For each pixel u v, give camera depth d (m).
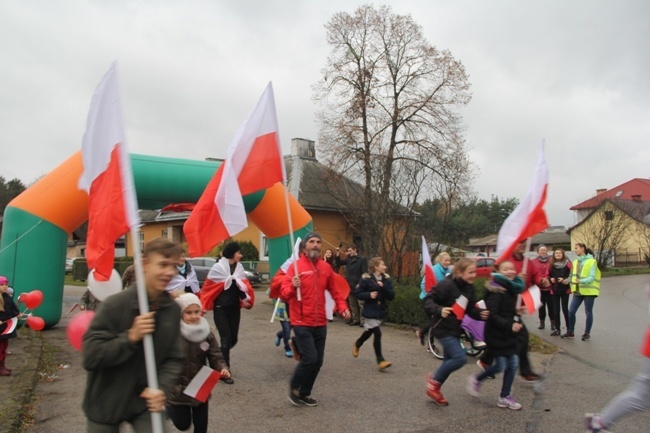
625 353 9.07
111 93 3.90
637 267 43.00
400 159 18.23
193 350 4.38
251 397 6.61
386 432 5.36
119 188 3.81
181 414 4.37
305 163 29.36
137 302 3.12
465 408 6.09
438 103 24.16
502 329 6.00
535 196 6.33
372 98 23.94
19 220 11.05
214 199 6.19
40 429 5.51
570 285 10.73
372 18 24.39
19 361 8.25
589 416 4.79
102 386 3.07
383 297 8.07
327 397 6.60
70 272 38.47
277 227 13.77
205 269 22.81
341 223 27.45
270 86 6.55
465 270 6.09
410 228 17.44
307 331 6.09
